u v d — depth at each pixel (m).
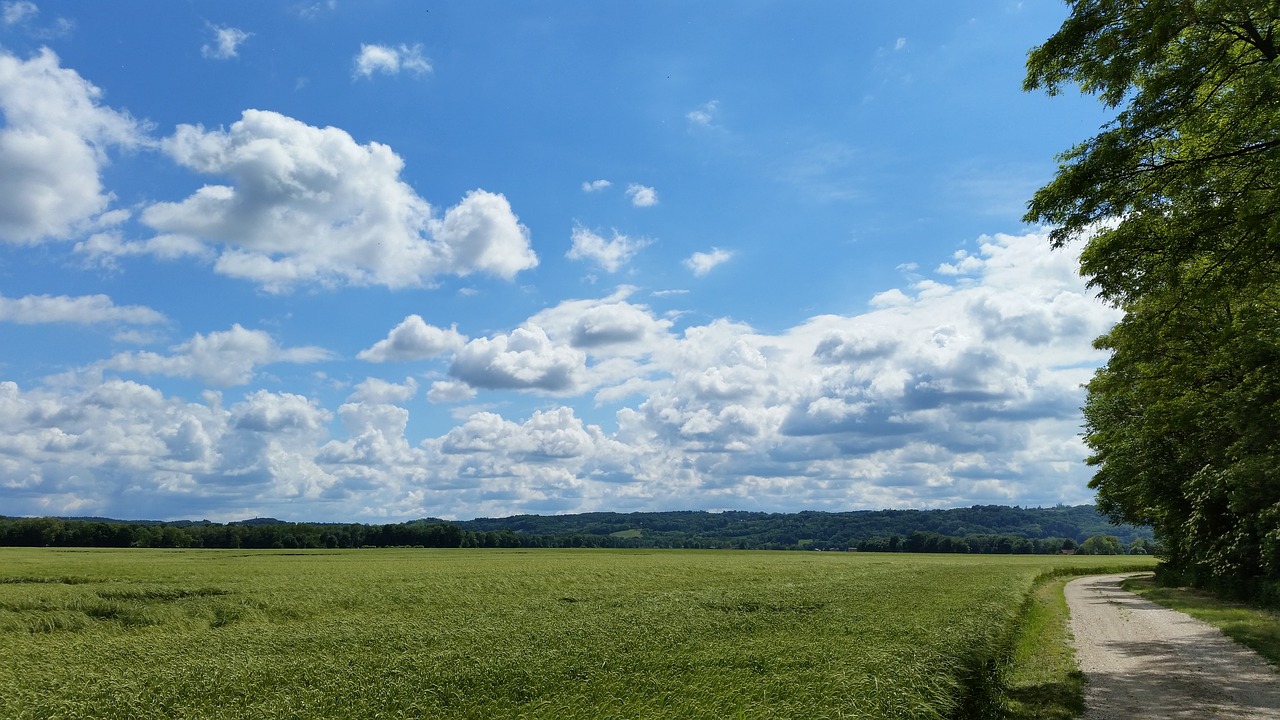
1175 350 26.09
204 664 18.22
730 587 41.19
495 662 17.50
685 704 13.46
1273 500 27.61
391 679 16.19
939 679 14.88
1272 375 22.77
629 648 19.44
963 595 34.47
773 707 13.07
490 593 38.59
